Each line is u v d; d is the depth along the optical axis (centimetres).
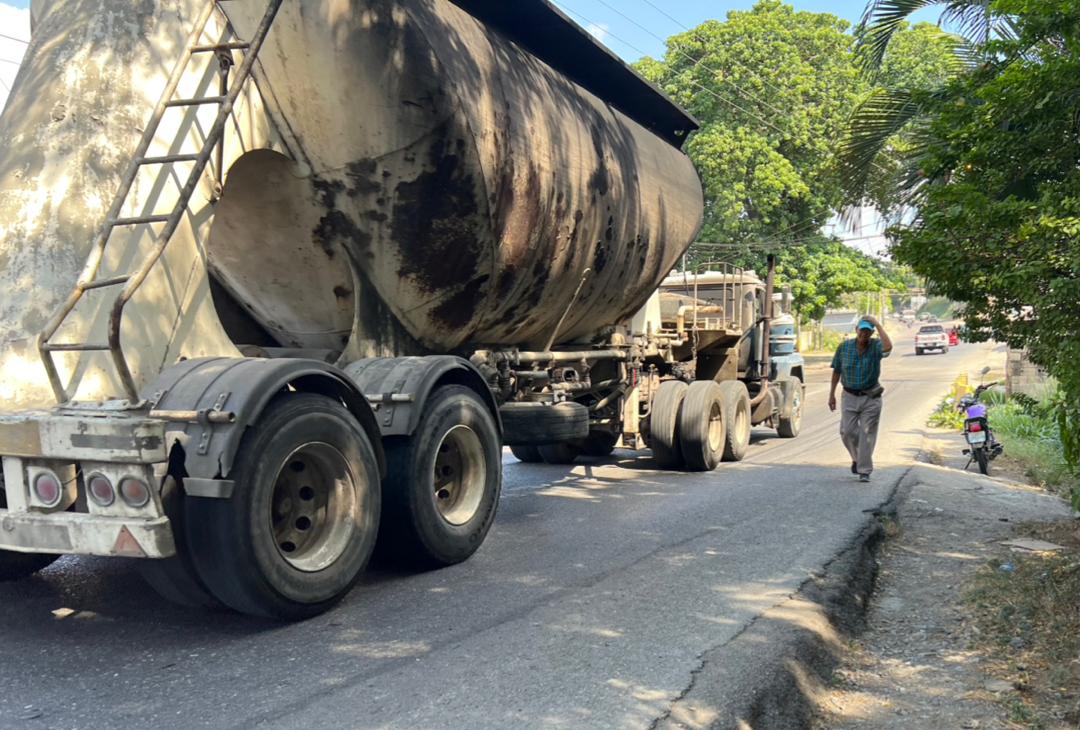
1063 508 804
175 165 498
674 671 402
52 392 441
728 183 3075
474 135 599
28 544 421
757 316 1368
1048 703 387
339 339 667
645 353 1047
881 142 1019
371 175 594
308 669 405
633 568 583
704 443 1028
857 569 589
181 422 430
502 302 704
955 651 458
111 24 496
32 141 476
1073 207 444
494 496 633
